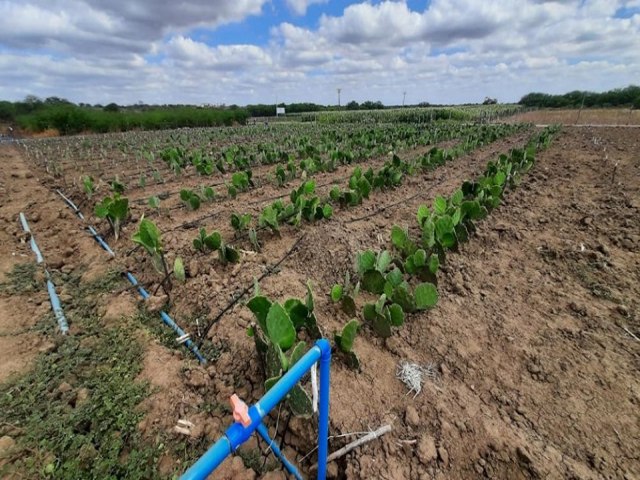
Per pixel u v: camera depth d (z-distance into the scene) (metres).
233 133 17.38
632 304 2.95
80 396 2.09
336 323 2.70
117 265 3.67
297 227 4.41
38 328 2.68
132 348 2.50
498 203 4.94
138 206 5.58
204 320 2.79
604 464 1.70
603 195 5.80
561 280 3.37
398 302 2.71
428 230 3.48
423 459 1.71
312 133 16.52
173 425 1.94
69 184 7.12
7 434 1.84
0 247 4.09
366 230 4.46
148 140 14.88
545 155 10.08
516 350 2.45
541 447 1.77
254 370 2.24
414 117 27.84
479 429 1.85
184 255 3.83
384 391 2.09
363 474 1.64
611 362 2.34
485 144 12.20
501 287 3.28
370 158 9.79
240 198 6.02
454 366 2.31
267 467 1.75
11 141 17.44
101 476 1.67
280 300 2.97
